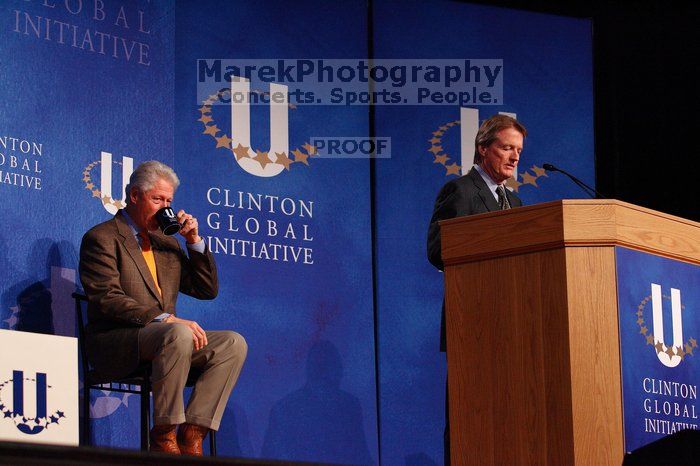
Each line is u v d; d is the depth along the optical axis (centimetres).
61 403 427
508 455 379
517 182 674
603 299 371
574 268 372
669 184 705
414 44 673
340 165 641
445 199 502
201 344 472
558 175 684
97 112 571
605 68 721
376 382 627
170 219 495
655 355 379
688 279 396
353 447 612
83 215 558
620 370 368
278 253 614
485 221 394
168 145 594
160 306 503
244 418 588
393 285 640
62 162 554
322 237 628
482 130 529
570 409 365
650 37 718
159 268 513
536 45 696
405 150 659
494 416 384
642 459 330
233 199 608
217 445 578
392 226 647
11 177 536
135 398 561
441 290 647
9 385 414
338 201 637
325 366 614
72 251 551
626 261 376
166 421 459
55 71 559
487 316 390
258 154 620
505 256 388
